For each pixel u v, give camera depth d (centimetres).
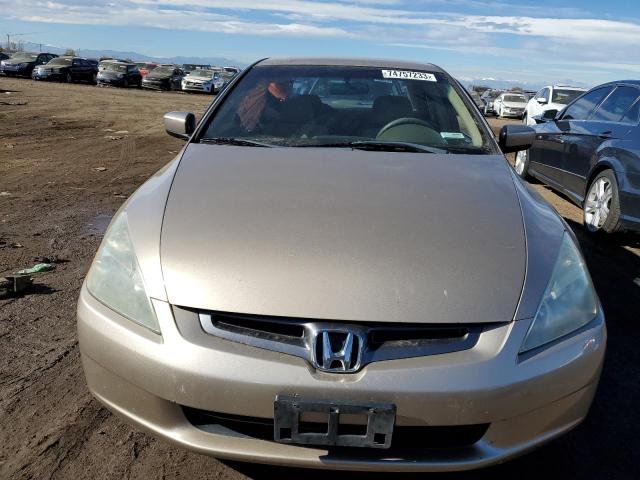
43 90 2433
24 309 346
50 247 464
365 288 187
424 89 341
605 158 527
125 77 3297
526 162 764
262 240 202
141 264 200
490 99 3625
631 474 227
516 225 218
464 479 221
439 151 289
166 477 216
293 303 184
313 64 361
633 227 496
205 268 194
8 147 981
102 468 218
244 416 182
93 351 199
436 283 190
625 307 385
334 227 209
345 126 311
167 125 340
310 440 177
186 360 182
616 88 577
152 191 241
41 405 253
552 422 192
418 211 221
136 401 192
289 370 178
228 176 244
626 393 283
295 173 247
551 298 196
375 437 175
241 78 348
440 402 176
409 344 182
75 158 909
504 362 181
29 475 212
